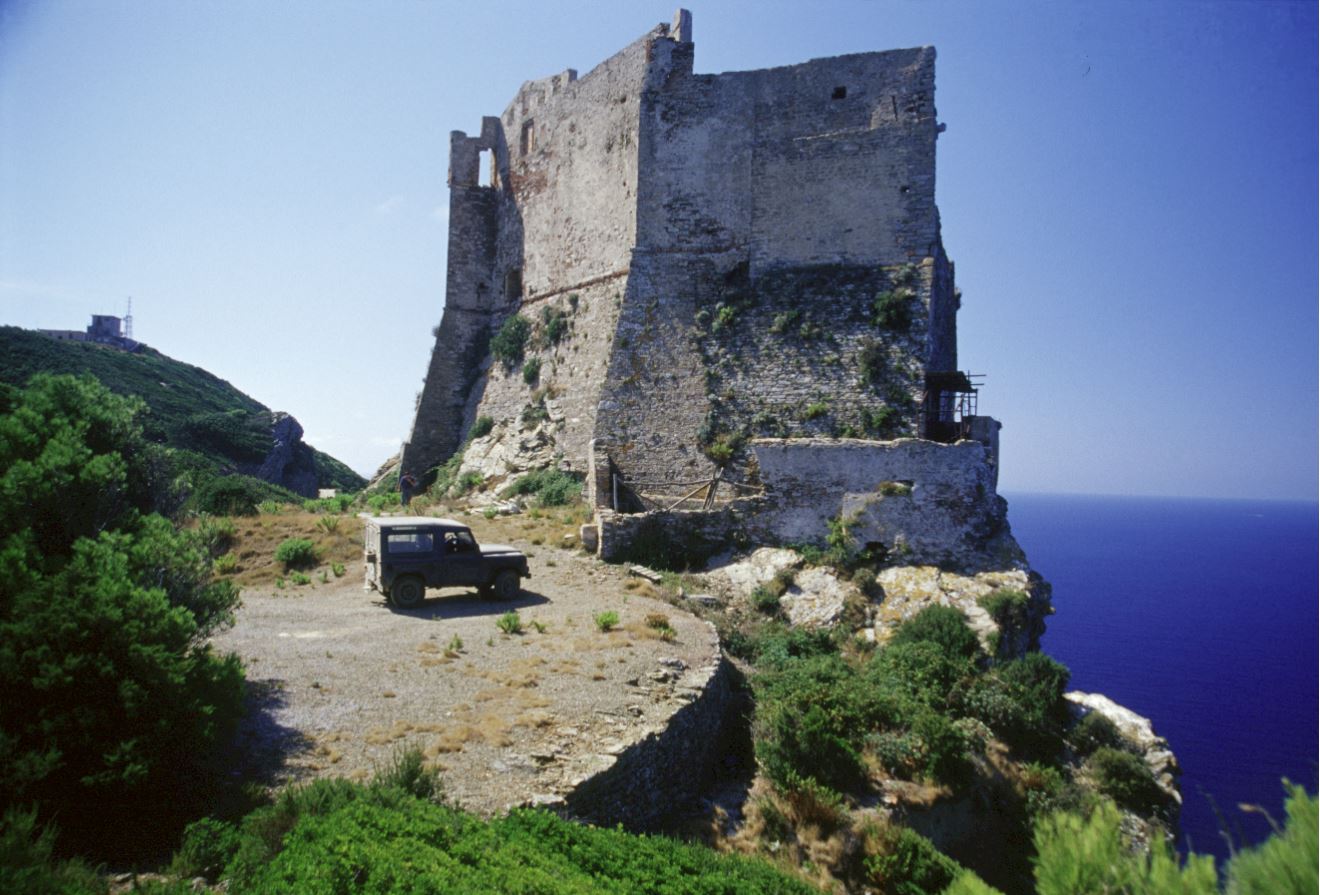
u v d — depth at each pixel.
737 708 14.95
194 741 8.36
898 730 14.79
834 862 11.27
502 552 18.70
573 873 7.41
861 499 22.94
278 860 6.88
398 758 9.84
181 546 11.70
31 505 10.73
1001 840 14.49
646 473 27.17
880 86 28.42
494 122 40.78
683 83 30.59
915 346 26.11
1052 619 75.50
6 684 7.65
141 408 15.48
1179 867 5.11
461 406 38.78
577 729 11.19
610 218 32.41
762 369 27.33
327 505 31.95
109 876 6.84
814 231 28.67
